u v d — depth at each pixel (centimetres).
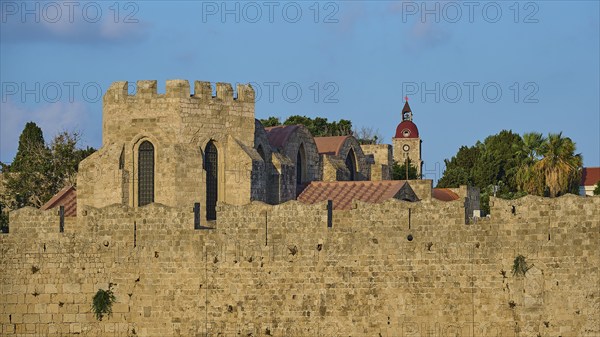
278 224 13700
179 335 13875
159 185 15200
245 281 13738
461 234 13312
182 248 13900
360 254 13512
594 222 13088
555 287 13125
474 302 13262
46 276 14138
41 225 14162
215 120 15462
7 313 14162
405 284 13412
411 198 16238
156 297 13938
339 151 18138
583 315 13088
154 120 15262
